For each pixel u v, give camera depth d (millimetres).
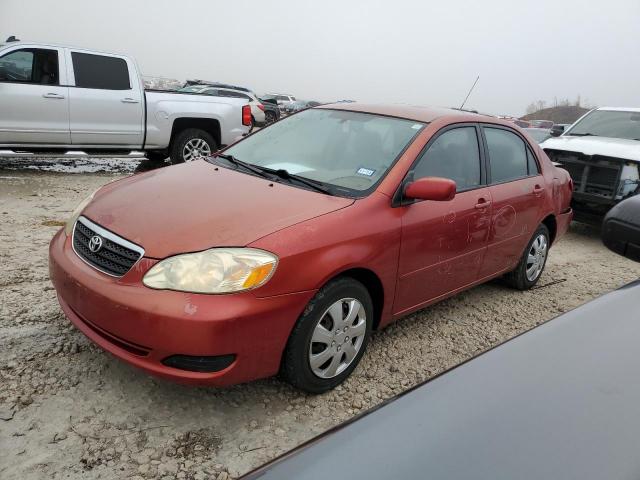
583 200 7180
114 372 2912
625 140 7703
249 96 23969
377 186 3117
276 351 2570
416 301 3428
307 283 2572
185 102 8922
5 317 3363
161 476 2248
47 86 7668
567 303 4719
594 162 7066
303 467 1080
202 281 2373
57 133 7859
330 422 2717
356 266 2801
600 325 1494
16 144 7637
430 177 3102
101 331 2568
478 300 4570
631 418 1103
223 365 2422
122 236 2625
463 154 3752
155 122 8672
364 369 3234
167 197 2965
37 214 5887
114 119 8281
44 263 4379
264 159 3676
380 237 2943
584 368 1292
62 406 2600
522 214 4266
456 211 3492
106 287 2502
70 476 2193
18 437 2365
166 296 2361
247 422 2648
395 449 1087
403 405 1247
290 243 2551
